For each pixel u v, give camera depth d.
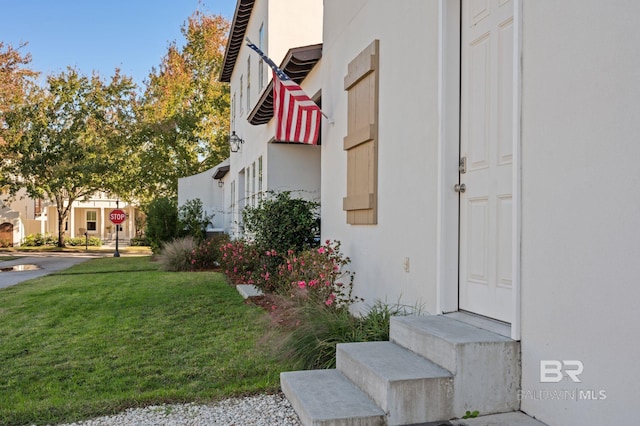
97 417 3.25
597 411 2.34
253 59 13.41
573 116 2.51
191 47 28.42
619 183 2.23
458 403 2.83
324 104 7.45
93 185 26.86
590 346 2.39
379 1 5.23
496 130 3.34
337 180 6.73
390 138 4.89
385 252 4.97
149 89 27.59
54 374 4.14
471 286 3.60
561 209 2.58
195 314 6.61
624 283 2.20
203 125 27.23
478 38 3.58
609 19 2.29
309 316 4.48
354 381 3.30
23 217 30.81
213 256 13.30
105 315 6.60
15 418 3.21
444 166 3.75
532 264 2.79
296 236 8.59
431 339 3.12
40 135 25.55
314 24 11.38
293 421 3.13
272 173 11.09
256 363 4.36
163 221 17.73
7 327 5.95
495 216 3.33
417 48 4.29
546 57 2.70
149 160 26.09
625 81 2.21
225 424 3.11
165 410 3.35
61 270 13.57
